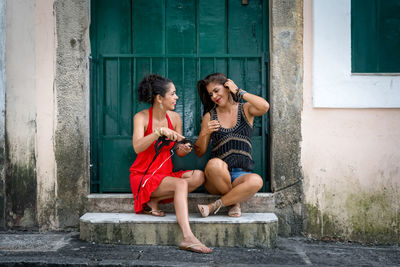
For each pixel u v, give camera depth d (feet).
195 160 12.30
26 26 11.56
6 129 11.59
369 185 11.32
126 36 12.28
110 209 11.55
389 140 11.28
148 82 10.82
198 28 12.25
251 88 12.24
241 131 10.94
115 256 9.34
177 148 11.27
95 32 12.26
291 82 11.43
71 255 9.39
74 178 11.62
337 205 11.38
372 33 11.62
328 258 9.61
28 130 11.59
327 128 11.37
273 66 11.48
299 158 11.43
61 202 11.62
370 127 11.30
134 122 11.04
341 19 11.16
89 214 11.15
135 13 12.28
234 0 12.20
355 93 11.17
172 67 12.34
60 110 11.59
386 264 9.25
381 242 11.30
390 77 11.16
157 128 10.35
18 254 9.45
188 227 9.87
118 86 12.32
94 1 12.26
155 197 10.80
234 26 12.24
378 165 11.31
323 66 11.20
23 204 11.62
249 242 10.28
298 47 11.42
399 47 11.59
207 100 11.30
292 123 11.44
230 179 10.46
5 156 11.59
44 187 11.62
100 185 12.26
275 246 10.39
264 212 11.43
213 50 12.28
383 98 11.14
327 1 11.17
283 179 11.46
